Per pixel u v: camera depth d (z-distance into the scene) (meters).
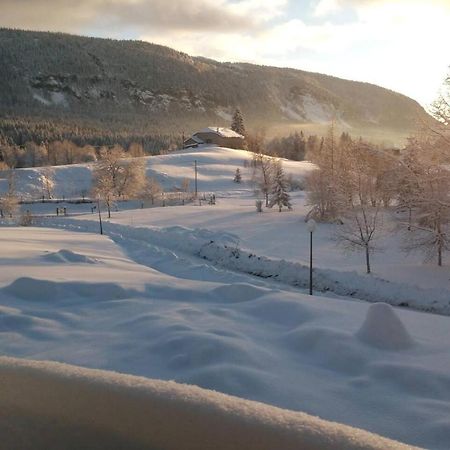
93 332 9.17
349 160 32.94
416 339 8.73
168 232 38.41
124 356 7.72
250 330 9.27
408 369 6.99
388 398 6.26
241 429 2.88
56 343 8.51
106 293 12.52
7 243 29.22
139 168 75.81
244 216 49.59
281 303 10.97
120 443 2.78
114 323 9.77
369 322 8.34
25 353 7.98
